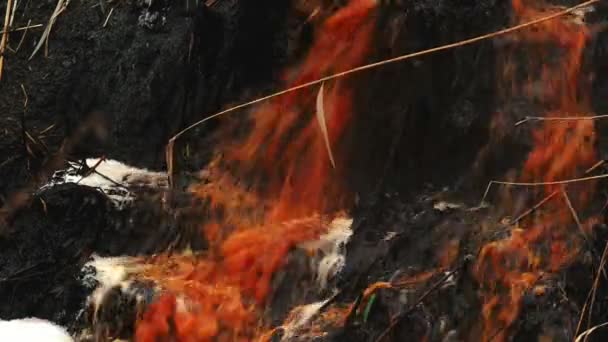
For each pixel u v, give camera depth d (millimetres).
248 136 6926
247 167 6891
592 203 6324
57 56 7551
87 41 7523
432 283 5891
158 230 6664
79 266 6570
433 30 6551
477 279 5895
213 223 6684
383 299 5855
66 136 7309
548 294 5820
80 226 6699
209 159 6969
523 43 6797
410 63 6562
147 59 7168
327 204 6773
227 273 6473
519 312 5820
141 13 7398
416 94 6613
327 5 6668
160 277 6387
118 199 6668
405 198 6648
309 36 6750
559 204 6320
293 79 6832
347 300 6133
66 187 6734
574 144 6566
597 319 5836
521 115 6676
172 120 7043
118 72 7297
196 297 6242
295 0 6738
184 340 6211
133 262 6582
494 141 6668
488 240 6055
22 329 6430
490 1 6742
